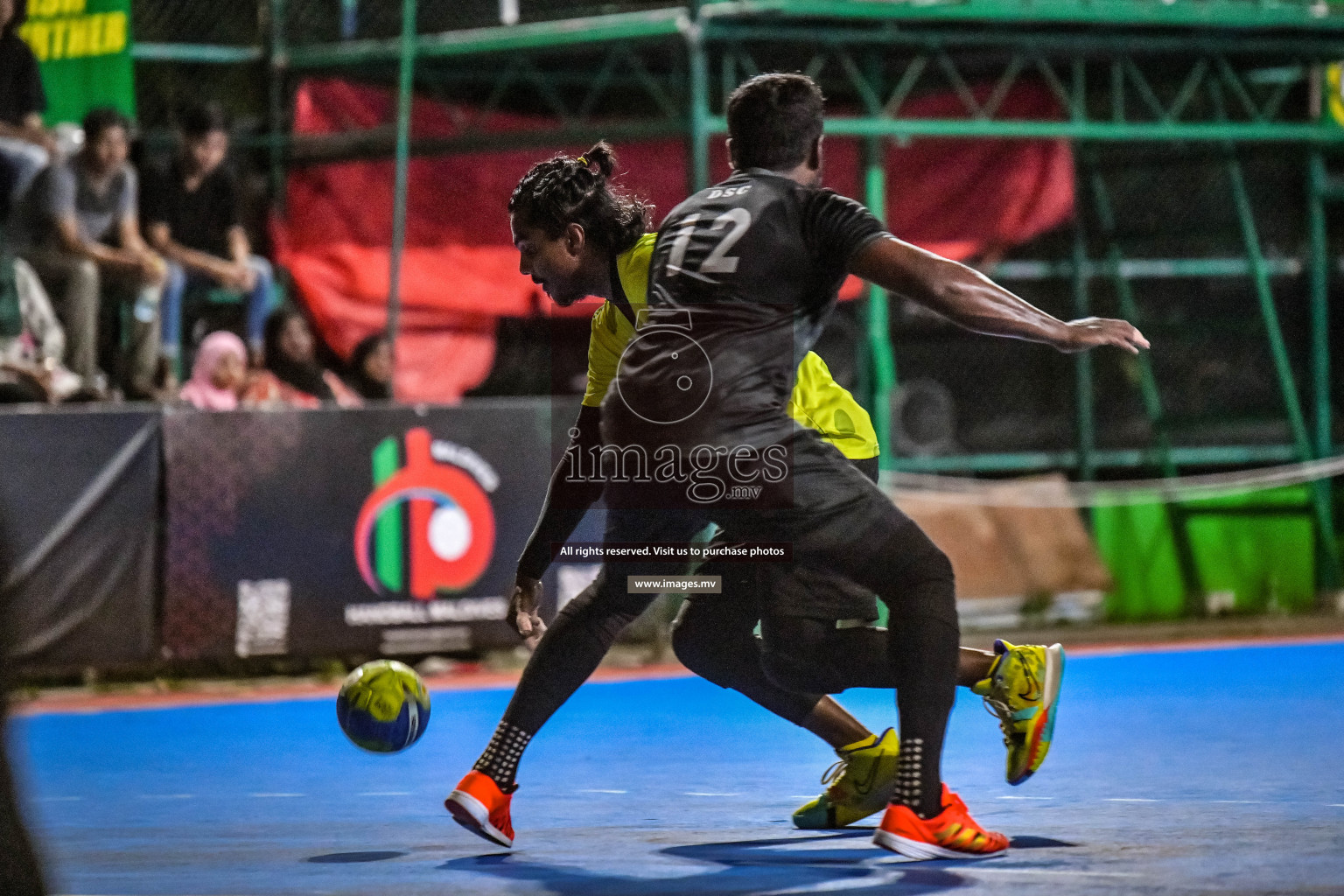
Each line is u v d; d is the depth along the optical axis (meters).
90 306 33.12
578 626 13.61
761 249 12.59
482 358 38.25
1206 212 44.00
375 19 40.94
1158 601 38.88
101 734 23.12
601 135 35.62
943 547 36.66
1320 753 19.27
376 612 29.89
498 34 36.31
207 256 35.66
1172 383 43.69
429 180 38.53
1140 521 39.03
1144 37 37.38
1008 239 39.28
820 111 13.12
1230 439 42.62
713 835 14.61
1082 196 42.31
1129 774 17.80
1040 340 12.02
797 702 14.70
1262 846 13.30
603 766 19.22
